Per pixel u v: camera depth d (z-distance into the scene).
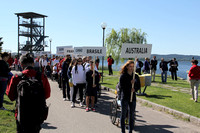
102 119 6.55
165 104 8.25
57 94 10.95
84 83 8.22
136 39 34.34
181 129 5.74
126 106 4.86
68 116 6.86
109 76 19.88
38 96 3.15
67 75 9.38
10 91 3.23
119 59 33.75
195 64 8.90
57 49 16.86
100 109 7.89
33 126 3.12
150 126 5.96
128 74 4.88
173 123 6.29
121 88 4.86
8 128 5.07
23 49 44.22
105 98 10.10
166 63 15.80
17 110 3.27
